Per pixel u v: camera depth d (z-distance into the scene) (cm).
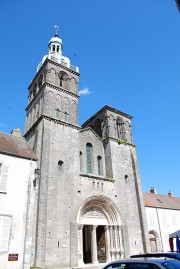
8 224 1939
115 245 2770
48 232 2267
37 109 3244
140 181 3434
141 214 3145
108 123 3597
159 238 3694
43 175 2462
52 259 2181
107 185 3036
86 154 3241
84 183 2823
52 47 3956
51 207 2403
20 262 1878
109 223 2897
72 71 3634
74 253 2336
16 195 2078
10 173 2139
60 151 2802
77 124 3183
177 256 1111
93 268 2275
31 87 3816
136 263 850
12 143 2541
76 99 3419
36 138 2817
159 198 4466
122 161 3419
